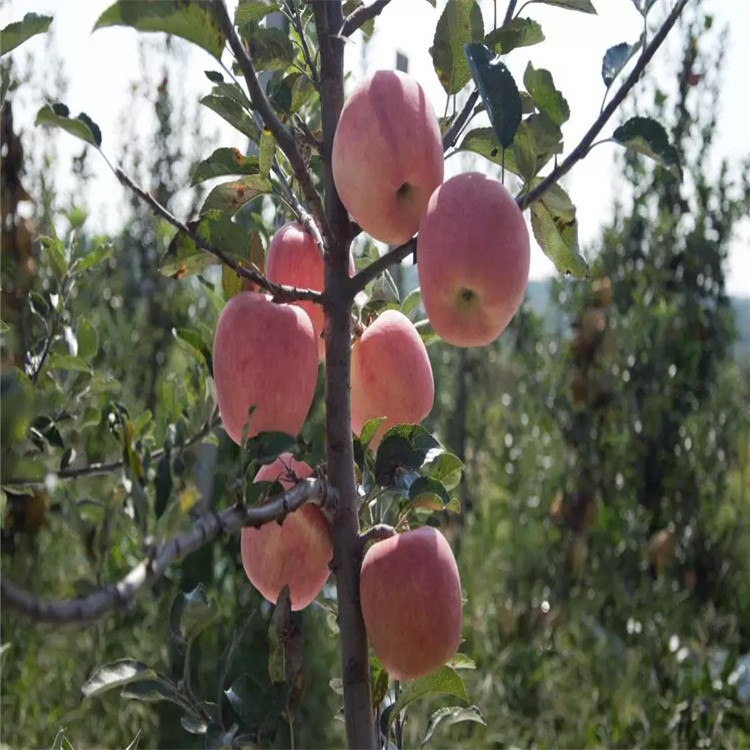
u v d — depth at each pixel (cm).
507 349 315
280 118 71
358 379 73
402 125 61
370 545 70
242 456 56
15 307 181
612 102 65
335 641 221
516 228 60
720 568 263
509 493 307
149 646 209
